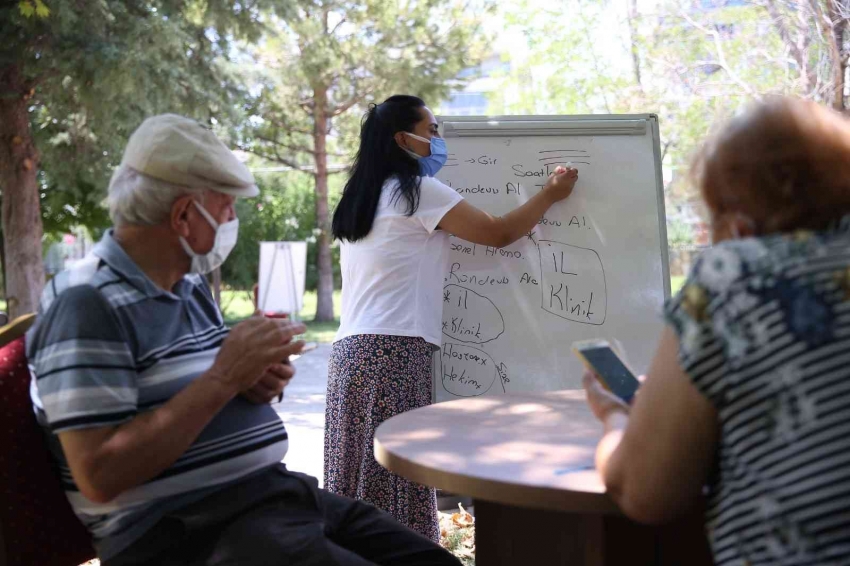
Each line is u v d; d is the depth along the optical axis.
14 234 9.61
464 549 3.62
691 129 10.27
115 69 8.47
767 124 1.32
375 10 12.29
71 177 11.41
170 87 9.62
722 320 1.25
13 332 1.94
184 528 1.77
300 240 19.17
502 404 2.21
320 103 13.98
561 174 3.33
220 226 1.89
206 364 1.90
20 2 7.61
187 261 1.91
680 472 1.33
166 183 1.82
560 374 3.33
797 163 1.29
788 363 1.19
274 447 1.99
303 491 1.96
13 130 9.45
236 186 1.90
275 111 13.87
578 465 1.63
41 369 1.69
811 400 1.17
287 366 2.02
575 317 3.36
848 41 6.11
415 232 2.90
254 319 1.81
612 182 3.42
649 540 1.77
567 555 1.85
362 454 2.83
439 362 3.34
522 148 3.46
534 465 1.63
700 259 1.33
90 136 10.90
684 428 1.30
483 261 3.38
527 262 3.38
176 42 9.17
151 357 1.80
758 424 1.22
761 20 8.48
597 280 3.38
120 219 1.85
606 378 1.79
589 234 3.39
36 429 1.87
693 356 1.27
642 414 1.35
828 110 1.39
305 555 1.78
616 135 3.46
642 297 3.37
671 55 10.08
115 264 1.81
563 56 12.65
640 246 3.40
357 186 2.96
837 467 1.15
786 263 1.24
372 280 2.89
